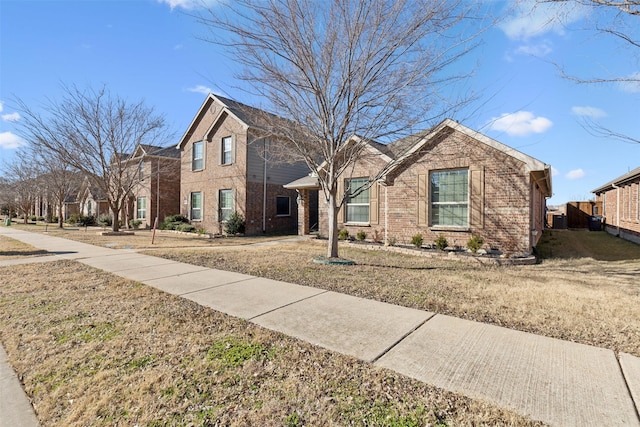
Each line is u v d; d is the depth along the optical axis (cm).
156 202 2347
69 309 449
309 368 283
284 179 1966
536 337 345
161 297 504
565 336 348
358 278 639
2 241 1409
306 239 1461
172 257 926
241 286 575
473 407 226
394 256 970
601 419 212
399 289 551
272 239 1534
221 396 245
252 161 1795
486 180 962
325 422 215
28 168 2683
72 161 1631
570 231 2000
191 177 2106
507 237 927
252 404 235
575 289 550
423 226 1080
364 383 258
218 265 790
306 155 850
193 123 2077
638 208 1323
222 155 1909
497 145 941
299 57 712
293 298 497
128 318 411
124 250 1102
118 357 309
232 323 390
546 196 1742
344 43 712
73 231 2100
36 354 317
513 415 216
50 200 2919
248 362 295
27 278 647
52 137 1532
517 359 295
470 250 961
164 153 2378
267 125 867
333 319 402
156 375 275
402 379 263
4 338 354
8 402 244
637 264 837
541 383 255
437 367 281
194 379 269
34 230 2197
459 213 1027
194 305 463
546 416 215
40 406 239
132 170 2202
